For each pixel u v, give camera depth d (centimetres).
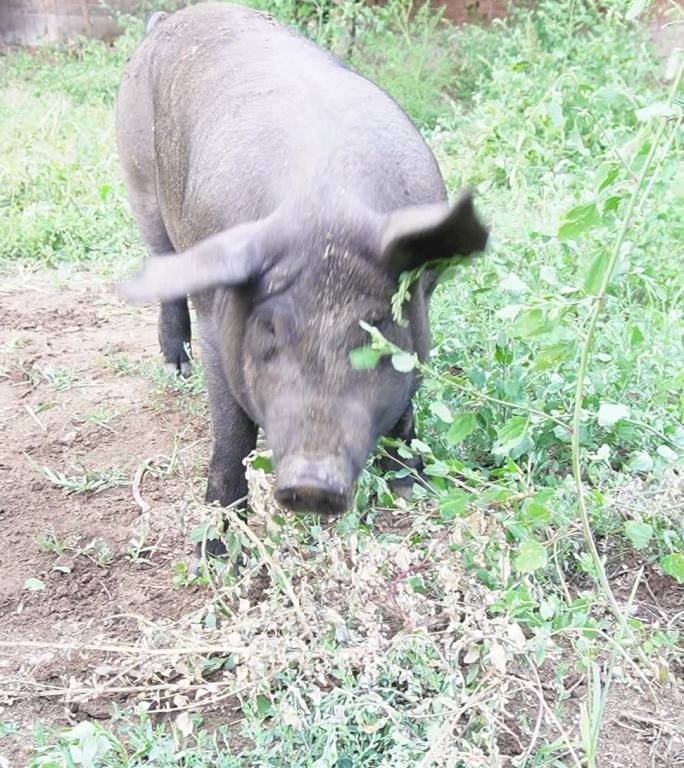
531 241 315
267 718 202
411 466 252
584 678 207
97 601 235
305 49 259
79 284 389
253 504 214
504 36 627
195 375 310
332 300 189
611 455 251
